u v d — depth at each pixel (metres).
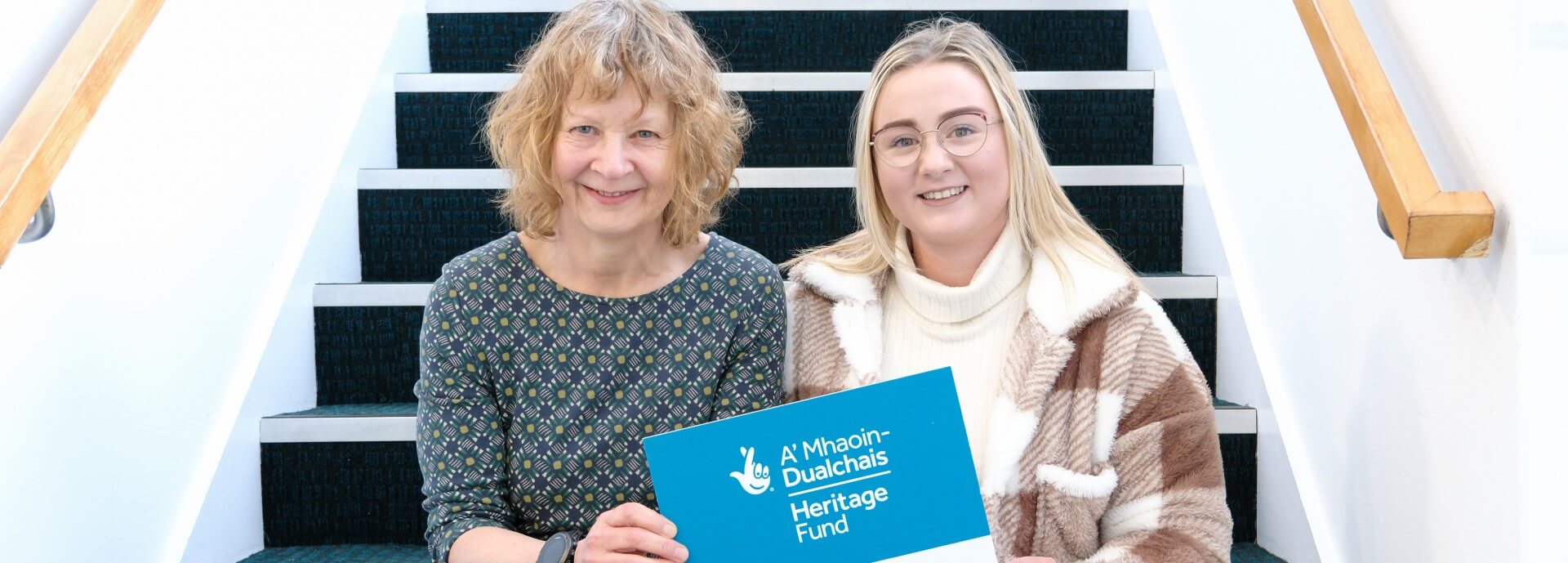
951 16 2.39
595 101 1.17
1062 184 2.11
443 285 1.26
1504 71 0.98
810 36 2.38
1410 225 1.00
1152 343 1.23
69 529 1.25
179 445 1.52
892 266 1.33
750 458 1.11
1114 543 1.21
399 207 2.12
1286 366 1.62
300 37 1.95
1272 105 1.64
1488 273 1.03
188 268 1.55
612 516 1.12
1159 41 2.23
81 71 1.10
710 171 1.27
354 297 1.94
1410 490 1.22
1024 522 1.22
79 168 1.28
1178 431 1.21
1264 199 1.69
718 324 1.28
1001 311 1.31
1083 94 2.26
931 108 1.23
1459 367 1.10
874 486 1.11
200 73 1.58
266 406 1.78
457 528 1.21
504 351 1.26
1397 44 1.18
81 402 1.28
